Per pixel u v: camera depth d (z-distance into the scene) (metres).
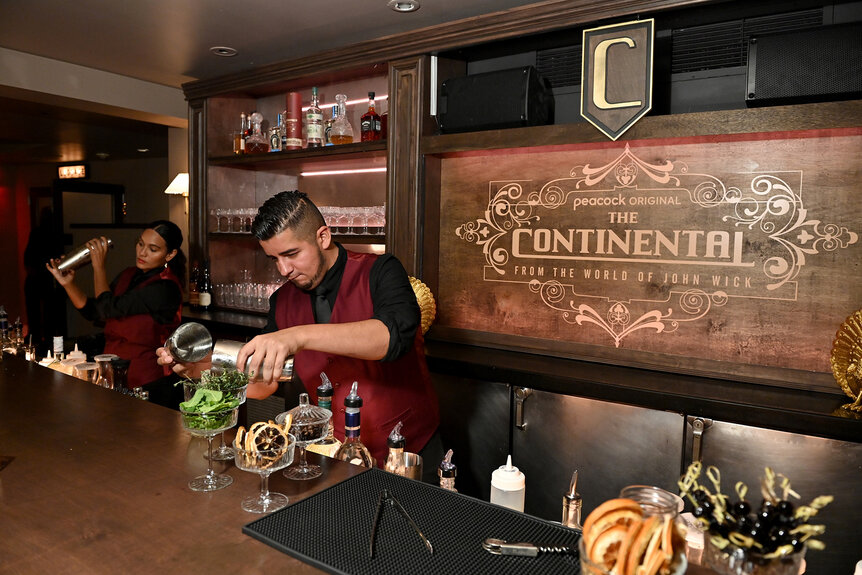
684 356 2.55
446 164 3.17
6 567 0.87
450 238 3.18
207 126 4.15
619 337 2.72
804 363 2.34
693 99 2.62
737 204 2.44
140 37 3.53
